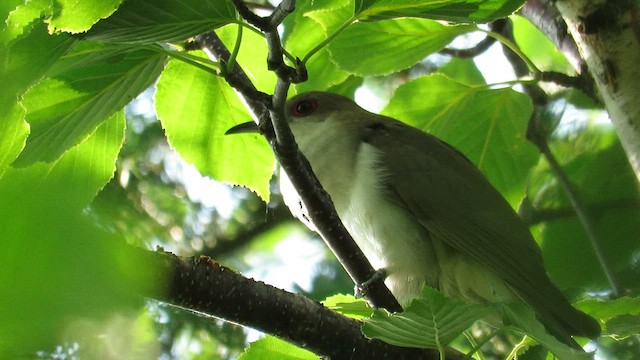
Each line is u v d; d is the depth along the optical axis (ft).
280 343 16.16
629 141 17.01
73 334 3.44
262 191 22.21
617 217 24.72
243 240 29.91
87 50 14.71
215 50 19.31
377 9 13.32
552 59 29.86
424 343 12.60
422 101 24.23
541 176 26.76
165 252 13.05
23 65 11.79
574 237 24.72
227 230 29.84
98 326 3.46
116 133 19.77
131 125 29.09
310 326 14.58
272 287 14.33
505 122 24.35
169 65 20.62
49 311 3.35
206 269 13.35
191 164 21.85
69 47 12.54
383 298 16.29
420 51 22.74
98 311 3.43
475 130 24.62
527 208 26.13
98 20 12.08
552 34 21.95
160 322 25.08
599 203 25.13
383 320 12.10
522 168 24.64
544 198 26.12
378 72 23.11
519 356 16.26
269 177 22.17
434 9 13.69
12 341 3.44
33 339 3.37
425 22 21.94
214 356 25.43
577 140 26.99
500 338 24.98
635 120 16.92
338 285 29.50
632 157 16.92
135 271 3.73
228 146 21.85
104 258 3.49
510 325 12.18
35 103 16.81
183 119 21.43
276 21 11.88
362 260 16.08
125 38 13.08
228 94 21.18
